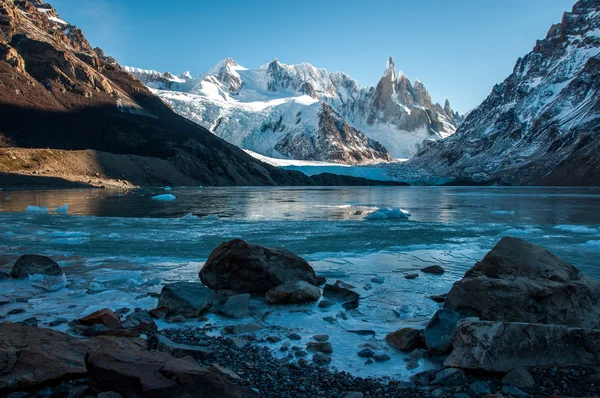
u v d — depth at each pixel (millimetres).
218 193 86312
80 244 18125
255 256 10883
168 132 164625
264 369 6184
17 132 127438
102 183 101688
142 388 4828
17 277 11758
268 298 9984
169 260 14781
